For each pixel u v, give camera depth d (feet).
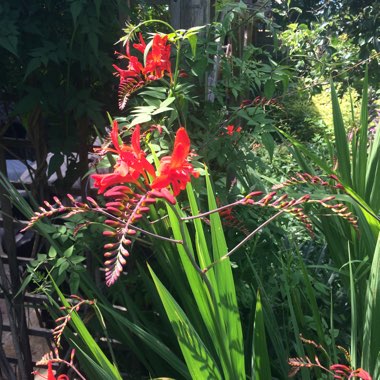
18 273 9.12
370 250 6.55
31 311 11.42
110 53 8.43
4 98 8.54
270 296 7.69
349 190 6.18
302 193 7.59
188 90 8.02
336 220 7.37
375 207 7.33
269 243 8.07
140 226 6.97
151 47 7.23
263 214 7.90
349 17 21.18
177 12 8.87
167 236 6.94
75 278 7.06
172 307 5.15
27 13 7.61
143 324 7.84
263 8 9.40
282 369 6.54
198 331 6.69
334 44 15.84
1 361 9.34
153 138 7.52
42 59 7.37
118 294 7.87
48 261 8.02
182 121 8.14
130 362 8.42
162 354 6.39
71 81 8.34
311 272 9.06
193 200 5.66
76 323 5.70
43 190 8.95
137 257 8.11
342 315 8.21
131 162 4.46
